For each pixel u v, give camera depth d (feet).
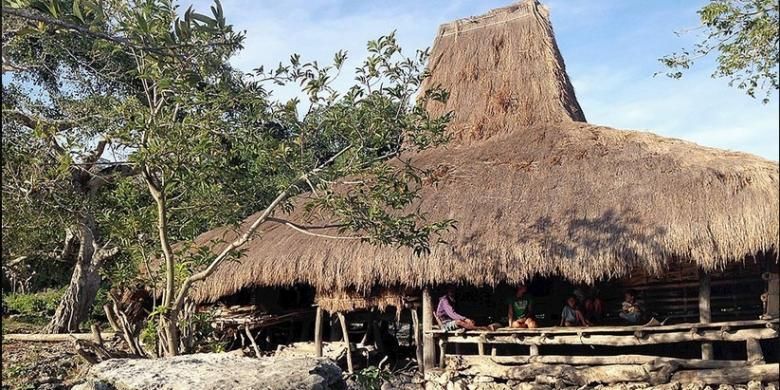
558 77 41.14
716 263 26.91
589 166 33.14
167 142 23.58
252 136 26.22
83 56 51.06
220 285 35.65
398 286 34.01
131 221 27.37
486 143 39.19
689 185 29.17
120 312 30.81
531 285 38.63
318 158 28.04
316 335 37.17
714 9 34.55
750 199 27.14
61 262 69.31
